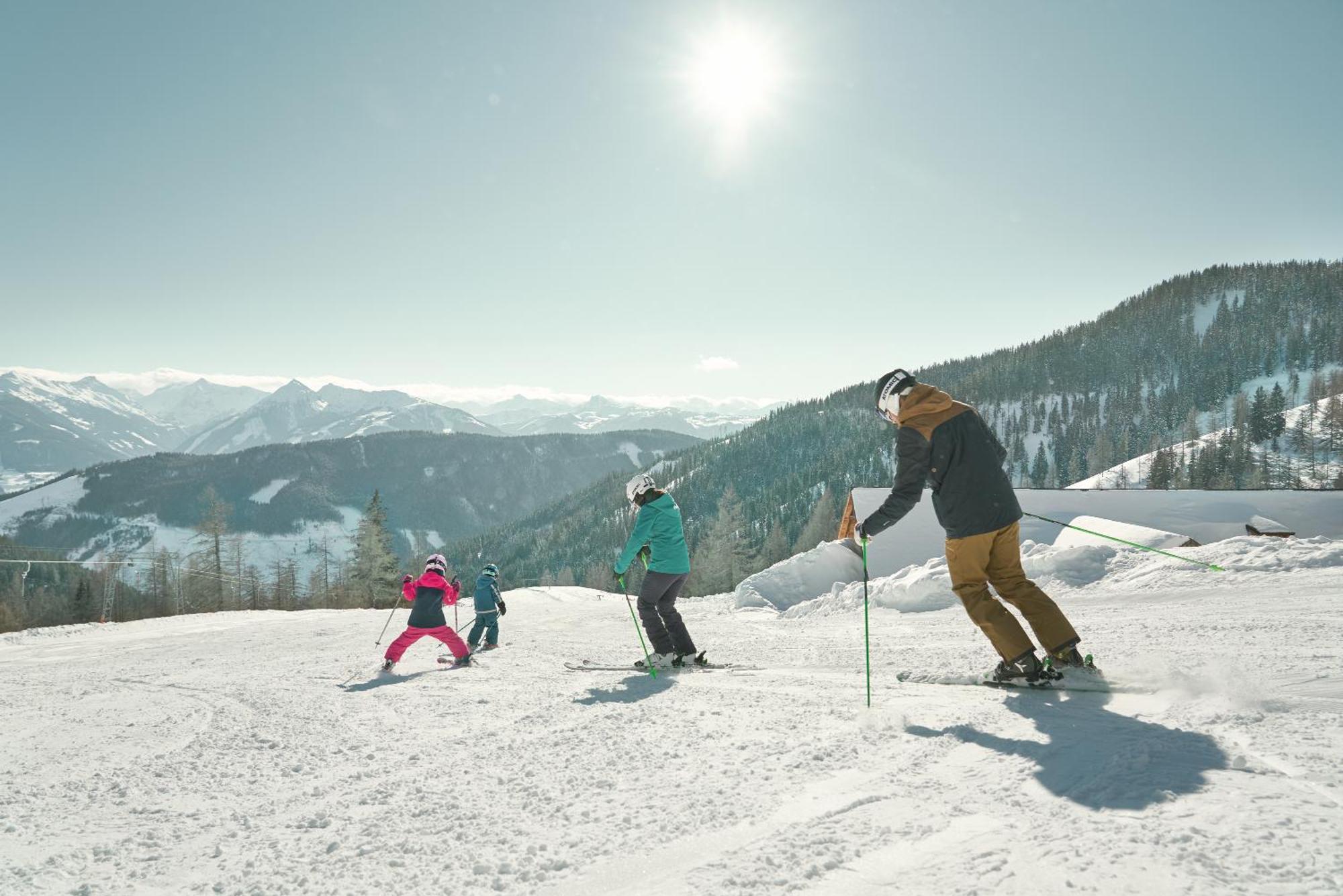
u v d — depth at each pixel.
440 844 2.28
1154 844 1.75
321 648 10.07
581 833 2.26
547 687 5.35
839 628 8.87
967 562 3.79
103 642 13.52
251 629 15.12
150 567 62.75
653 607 5.91
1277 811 1.86
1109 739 2.65
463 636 12.00
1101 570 10.16
